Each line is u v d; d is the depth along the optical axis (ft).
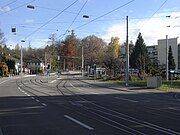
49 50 496.23
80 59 504.02
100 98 99.55
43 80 262.06
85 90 141.59
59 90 139.33
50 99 94.43
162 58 422.82
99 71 343.87
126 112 63.62
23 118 55.31
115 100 92.63
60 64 523.70
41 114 60.49
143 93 127.95
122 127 45.42
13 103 81.82
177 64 424.87
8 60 408.26
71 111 65.10
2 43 380.17
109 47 479.82
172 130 42.98
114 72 278.87
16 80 264.72
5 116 58.08
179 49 443.73
